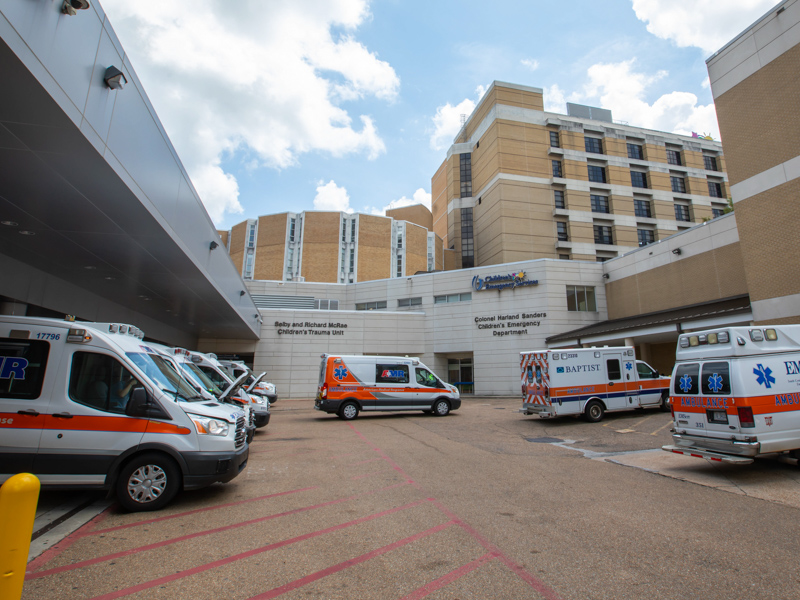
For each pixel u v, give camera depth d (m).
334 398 16.77
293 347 32.50
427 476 7.46
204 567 3.88
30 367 5.52
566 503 5.86
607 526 4.95
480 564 3.95
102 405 5.57
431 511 5.53
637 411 16.73
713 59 18.14
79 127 5.56
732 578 3.66
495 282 34.00
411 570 3.83
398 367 17.75
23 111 5.18
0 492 2.21
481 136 55.22
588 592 3.42
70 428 5.38
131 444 5.48
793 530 4.79
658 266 28.55
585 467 8.17
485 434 12.70
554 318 32.38
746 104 16.77
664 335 22.92
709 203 54.19
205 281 13.67
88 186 7.13
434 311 35.59
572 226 49.00
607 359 15.34
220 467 5.76
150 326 21.66
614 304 32.50
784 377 7.42
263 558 4.09
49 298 12.69
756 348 7.41
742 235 16.70
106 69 6.20
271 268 56.00
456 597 3.35
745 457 6.98
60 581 3.57
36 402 5.39
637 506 5.72
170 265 11.83
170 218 9.49
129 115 7.09
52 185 7.12
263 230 58.19
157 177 8.59
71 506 5.67
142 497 5.49
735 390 7.18
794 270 15.00
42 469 5.26
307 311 33.22
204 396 6.96
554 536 4.65
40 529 4.80
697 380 7.91
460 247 57.09
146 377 5.82
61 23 5.05
